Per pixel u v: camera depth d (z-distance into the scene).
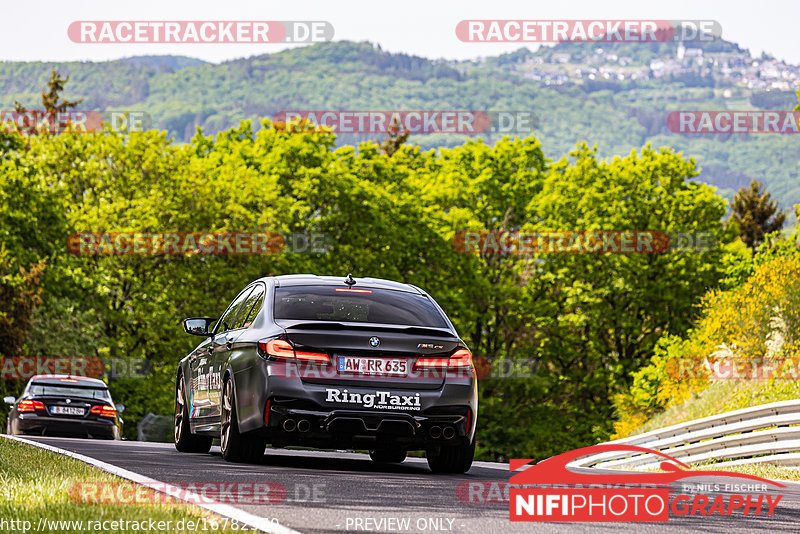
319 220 146.50
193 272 135.38
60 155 139.38
